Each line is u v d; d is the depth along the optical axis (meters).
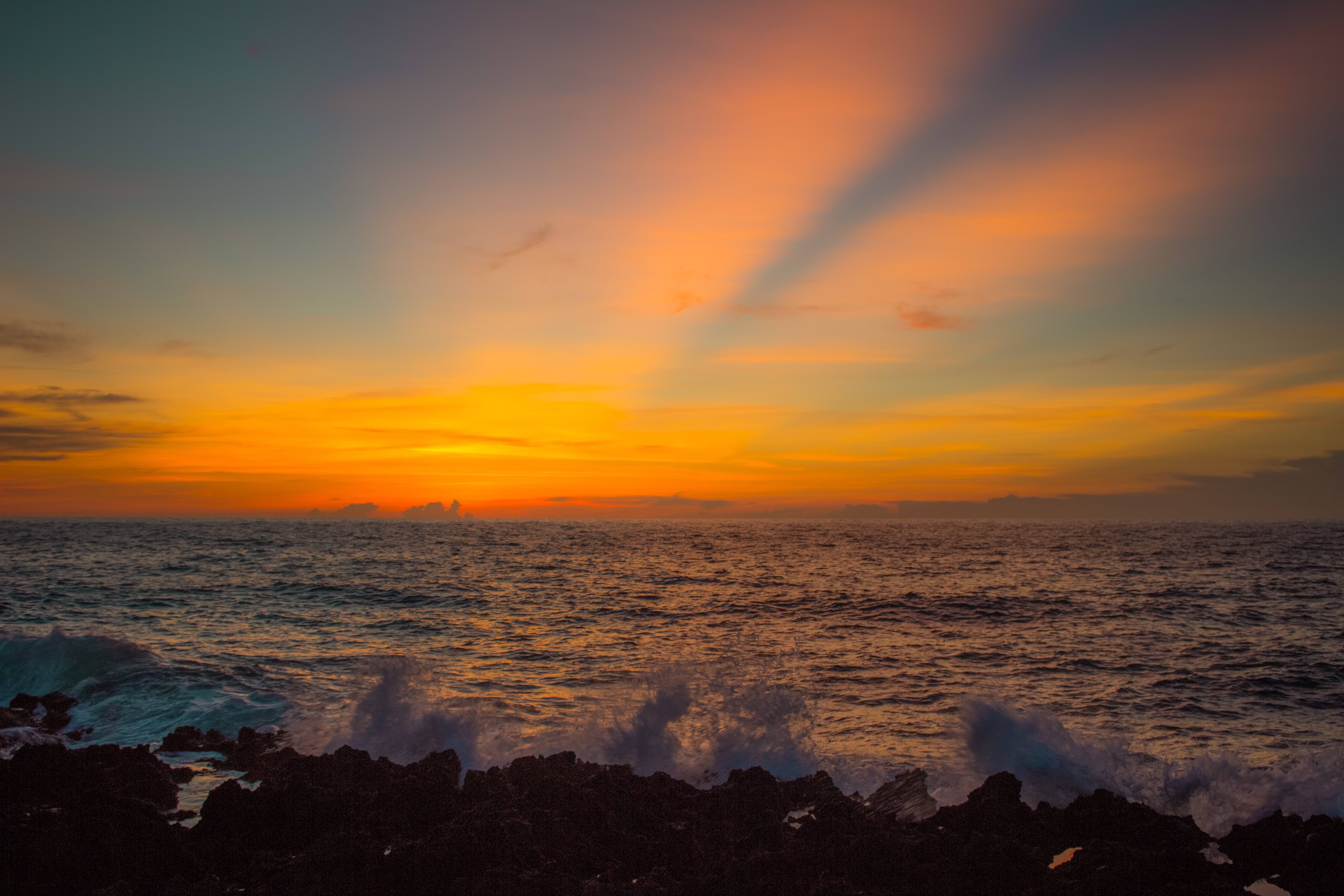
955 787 10.18
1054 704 15.72
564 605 32.38
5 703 14.47
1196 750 12.95
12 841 6.91
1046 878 6.96
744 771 9.58
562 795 8.34
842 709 14.84
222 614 27.83
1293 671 18.80
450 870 6.86
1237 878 7.58
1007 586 40.78
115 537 105.06
